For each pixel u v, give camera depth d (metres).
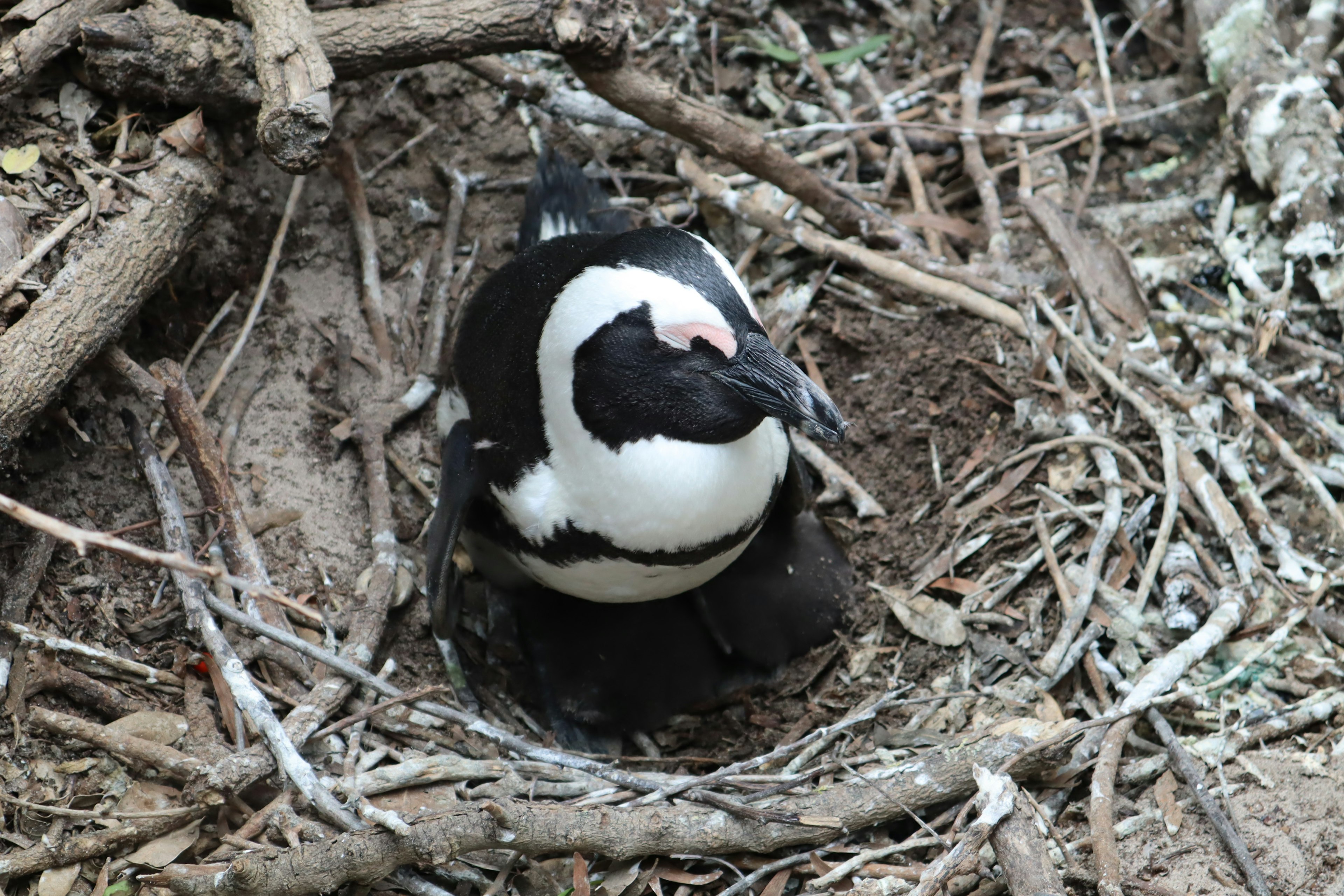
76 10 8.71
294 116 8.38
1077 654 8.56
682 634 9.32
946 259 11.07
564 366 7.75
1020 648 8.88
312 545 9.59
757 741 9.05
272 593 5.93
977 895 7.31
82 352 8.33
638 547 8.02
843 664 9.38
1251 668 8.58
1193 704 8.31
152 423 9.45
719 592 9.34
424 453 10.22
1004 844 6.99
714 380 7.52
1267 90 10.90
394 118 11.27
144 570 8.73
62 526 5.57
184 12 8.98
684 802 7.69
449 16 9.50
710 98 12.19
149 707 8.08
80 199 8.75
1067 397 9.88
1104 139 11.88
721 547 8.15
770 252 11.37
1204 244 11.05
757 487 8.04
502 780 7.91
